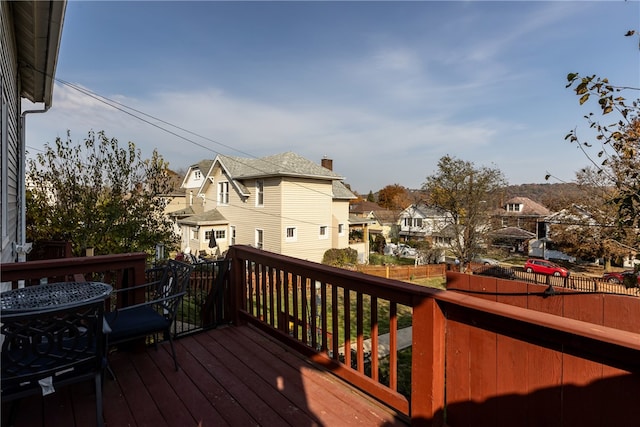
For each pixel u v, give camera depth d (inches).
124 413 74.9
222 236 711.1
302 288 102.5
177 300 99.0
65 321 63.9
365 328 306.3
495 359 58.4
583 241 707.4
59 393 82.9
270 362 100.2
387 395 75.5
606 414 44.9
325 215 669.9
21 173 222.5
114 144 330.0
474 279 231.3
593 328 44.8
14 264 84.4
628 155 116.2
